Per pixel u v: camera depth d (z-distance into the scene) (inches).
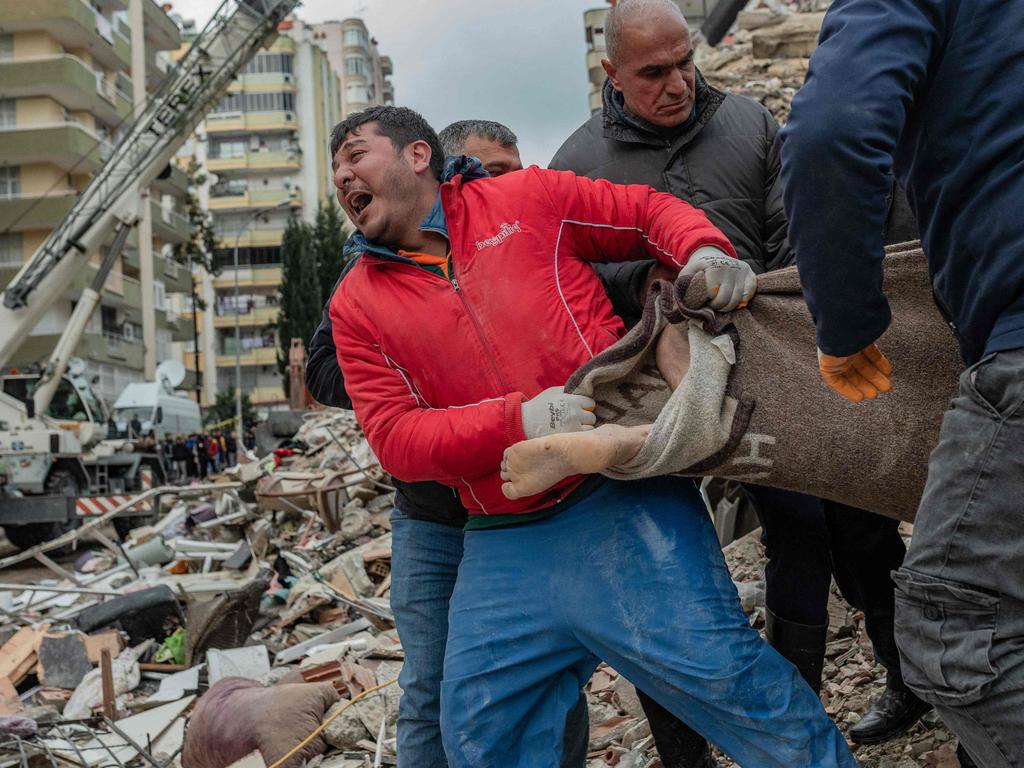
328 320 134.5
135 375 1745.8
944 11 70.2
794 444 90.2
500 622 99.3
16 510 542.6
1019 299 68.6
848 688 147.1
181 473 1098.7
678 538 95.1
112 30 1691.7
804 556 120.8
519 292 99.6
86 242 642.2
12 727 201.8
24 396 665.6
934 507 71.2
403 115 104.9
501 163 141.0
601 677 179.3
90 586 378.6
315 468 503.2
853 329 74.8
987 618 68.2
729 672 89.6
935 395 88.4
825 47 71.8
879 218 70.6
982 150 69.4
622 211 103.4
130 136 658.2
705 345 92.1
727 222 123.3
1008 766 68.6
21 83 1515.7
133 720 222.8
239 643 267.4
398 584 128.1
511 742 100.0
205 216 2096.5
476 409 96.2
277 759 181.2
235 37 657.6
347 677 211.3
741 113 126.9
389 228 102.7
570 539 97.7
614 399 97.1
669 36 115.7
